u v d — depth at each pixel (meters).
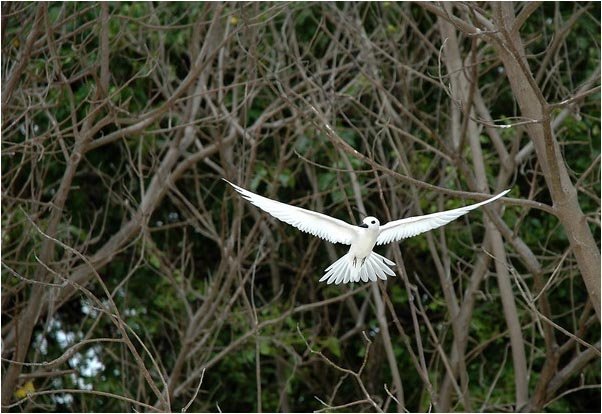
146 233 14.13
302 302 20.05
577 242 9.93
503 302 13.70
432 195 16.67
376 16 17.56
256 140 13.97
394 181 15.86
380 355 19.20
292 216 7.63
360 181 17.64
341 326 20.00
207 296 15.52
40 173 15.73
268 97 17.20
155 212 19.58
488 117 13.86
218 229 19.56
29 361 18.17
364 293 18.17
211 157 19.23
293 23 15.84
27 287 17.17
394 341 19.36
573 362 13.11
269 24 16.53
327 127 9.66
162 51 15.30
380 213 18.34
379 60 16.08
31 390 13.67
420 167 16.55
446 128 17.36
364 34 15.35
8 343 14.24
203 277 20.09
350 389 19.81
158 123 16.91
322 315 19.89
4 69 14.77
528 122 9.29
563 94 15.74
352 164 16.42
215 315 17.44
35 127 17.11
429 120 18.17
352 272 7.84
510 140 17.78
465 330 14.08
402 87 15.92
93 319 18.30
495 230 13.67
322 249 19.89
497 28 9.63
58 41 13.29
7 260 14.12
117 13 16.19
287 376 18.38
